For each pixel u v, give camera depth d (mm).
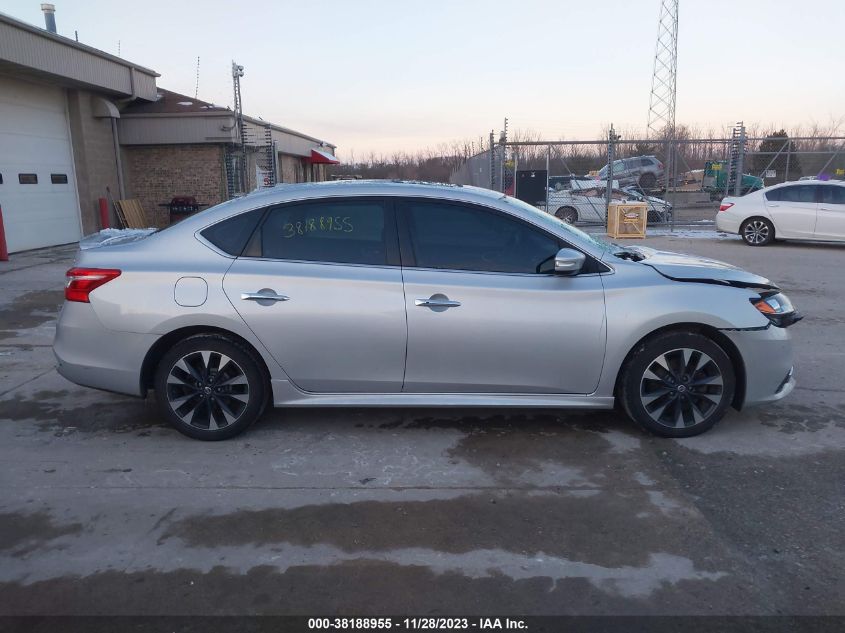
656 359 4348
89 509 3590
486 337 4250
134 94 17828
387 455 4262
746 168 26031
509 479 3936
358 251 4340
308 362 4309
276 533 3357
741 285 4395
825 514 3527
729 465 4102
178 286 4258
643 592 2893
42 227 15102
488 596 2869
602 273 4355
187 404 4414
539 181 19625
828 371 6023
